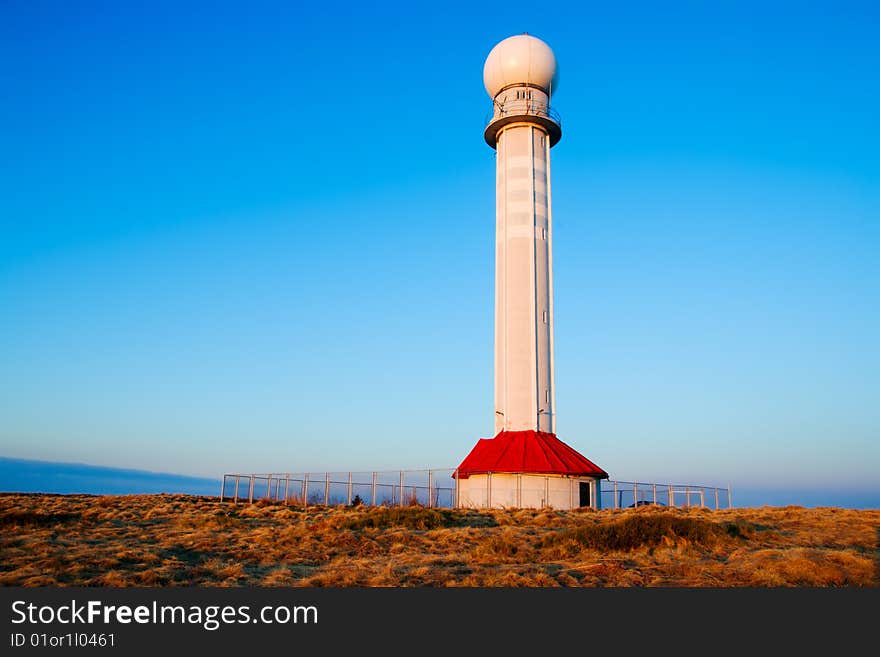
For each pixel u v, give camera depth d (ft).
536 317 188.55
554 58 205.98
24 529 114.11
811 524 125.70
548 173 201.98
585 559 88.12
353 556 92.12
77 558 83.76
